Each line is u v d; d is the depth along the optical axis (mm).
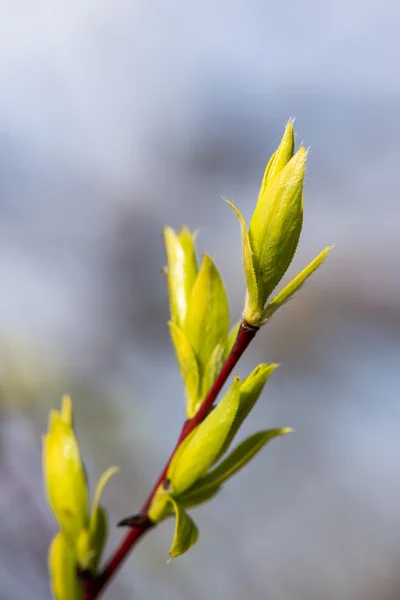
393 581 338
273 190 144
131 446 328
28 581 282
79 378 330
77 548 165
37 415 307
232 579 324
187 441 156
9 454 292
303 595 334
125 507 318
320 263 146
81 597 165
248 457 158
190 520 155
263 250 145
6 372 307
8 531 285
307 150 145
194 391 161
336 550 345
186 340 161
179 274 166
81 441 320
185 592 313
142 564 310
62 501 166
